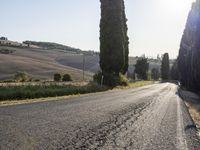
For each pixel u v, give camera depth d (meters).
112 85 47.53
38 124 11.03
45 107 16.52
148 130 11.74
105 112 16.00
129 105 20.92
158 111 18.88
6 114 12.94
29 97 23.67
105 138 9.52
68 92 29.66
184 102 28.88
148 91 45.12
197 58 40.97
